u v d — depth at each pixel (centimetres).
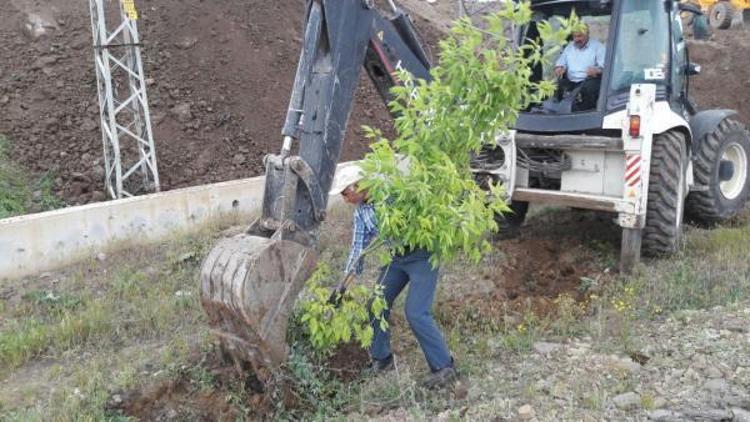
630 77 690
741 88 1385
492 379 495
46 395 500
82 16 1150
